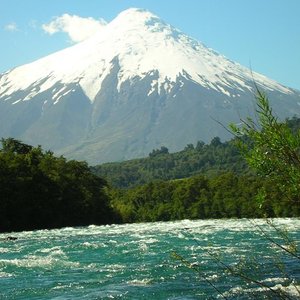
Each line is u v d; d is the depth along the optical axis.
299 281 22.19
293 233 40.25
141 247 41.66
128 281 26.11
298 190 7.48
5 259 35.41
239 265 11.91
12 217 90.00
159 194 147.88
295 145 7.57
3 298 22.55
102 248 41.91
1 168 90.69
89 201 109.44
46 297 22.56
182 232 59.59
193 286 24.05
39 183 96.69
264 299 19.25
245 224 75.25
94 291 23.70
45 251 40.91
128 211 135.25
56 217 99.44
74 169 115.12
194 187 140.75
